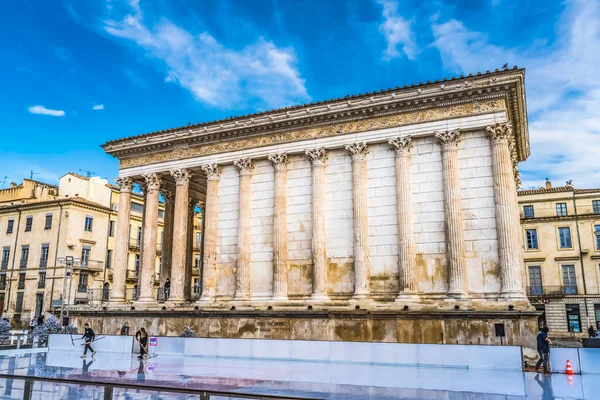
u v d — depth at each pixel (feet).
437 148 122.01
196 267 269.85
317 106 132.67
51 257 221.66
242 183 141.69
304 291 129.59
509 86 115.44
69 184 247.50
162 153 156.97
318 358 100.94
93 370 88.12
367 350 97.45
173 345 115.44
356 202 125.90
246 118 141.90
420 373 83.76
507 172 113.50
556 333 216.95
